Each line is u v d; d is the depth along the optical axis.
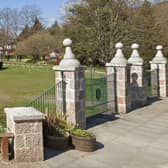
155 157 8.41
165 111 14.38
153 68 18.77
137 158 8.32
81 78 10.70
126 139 10.03
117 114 13.69
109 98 14.02
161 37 45.84
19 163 7.50
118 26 43.56
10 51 98.19
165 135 10.53
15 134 7.47
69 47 10.66
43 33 82.00
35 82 32.72
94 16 44.75
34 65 61.50
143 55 43.34
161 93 18.62
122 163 7.95
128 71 14.19
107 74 14.16
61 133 8.84
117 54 14.22
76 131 9.04
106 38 44.22
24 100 20.00
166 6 52.41
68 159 8.05
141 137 10.28
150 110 14.62
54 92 11.46
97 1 44.66
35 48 76.19
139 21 45.00
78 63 10.55
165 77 18.59
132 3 45.81
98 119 12.65
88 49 45.62
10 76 40.84
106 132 10.81
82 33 47.00
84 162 7.93
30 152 7.62
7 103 18.70
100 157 8.32
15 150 7.52
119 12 43.94
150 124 11.99
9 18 98.88
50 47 74.69
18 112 7.85
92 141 8.70
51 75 42.09
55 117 9.42
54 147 8.63
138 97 15.83
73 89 10.43
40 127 7.64
